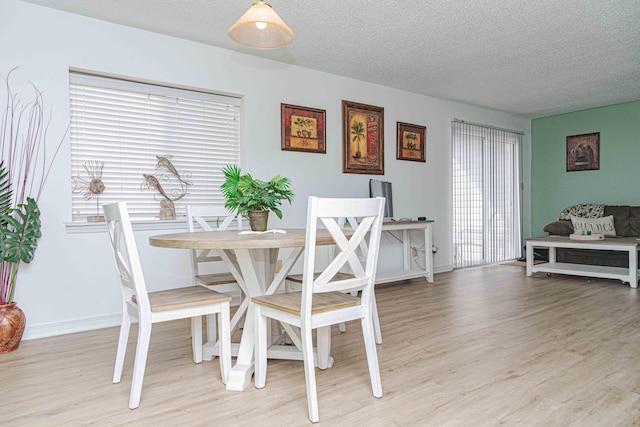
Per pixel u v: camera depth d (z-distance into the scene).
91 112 3.05
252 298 1.86
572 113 6.05
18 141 2.67
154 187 3.32
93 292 2.92
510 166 6.22
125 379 1.97
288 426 1.52
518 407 1.65
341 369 2.07
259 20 1.93
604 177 5.75
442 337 2.56
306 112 4.01
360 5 2.76
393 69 4.08
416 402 1.70
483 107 5.75
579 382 1.88
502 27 3.12
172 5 2.74
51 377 2.00
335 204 1.61
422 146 5.05
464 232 5.53
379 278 4.09
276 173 3.82
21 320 2.44
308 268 1.58
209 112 3.60
